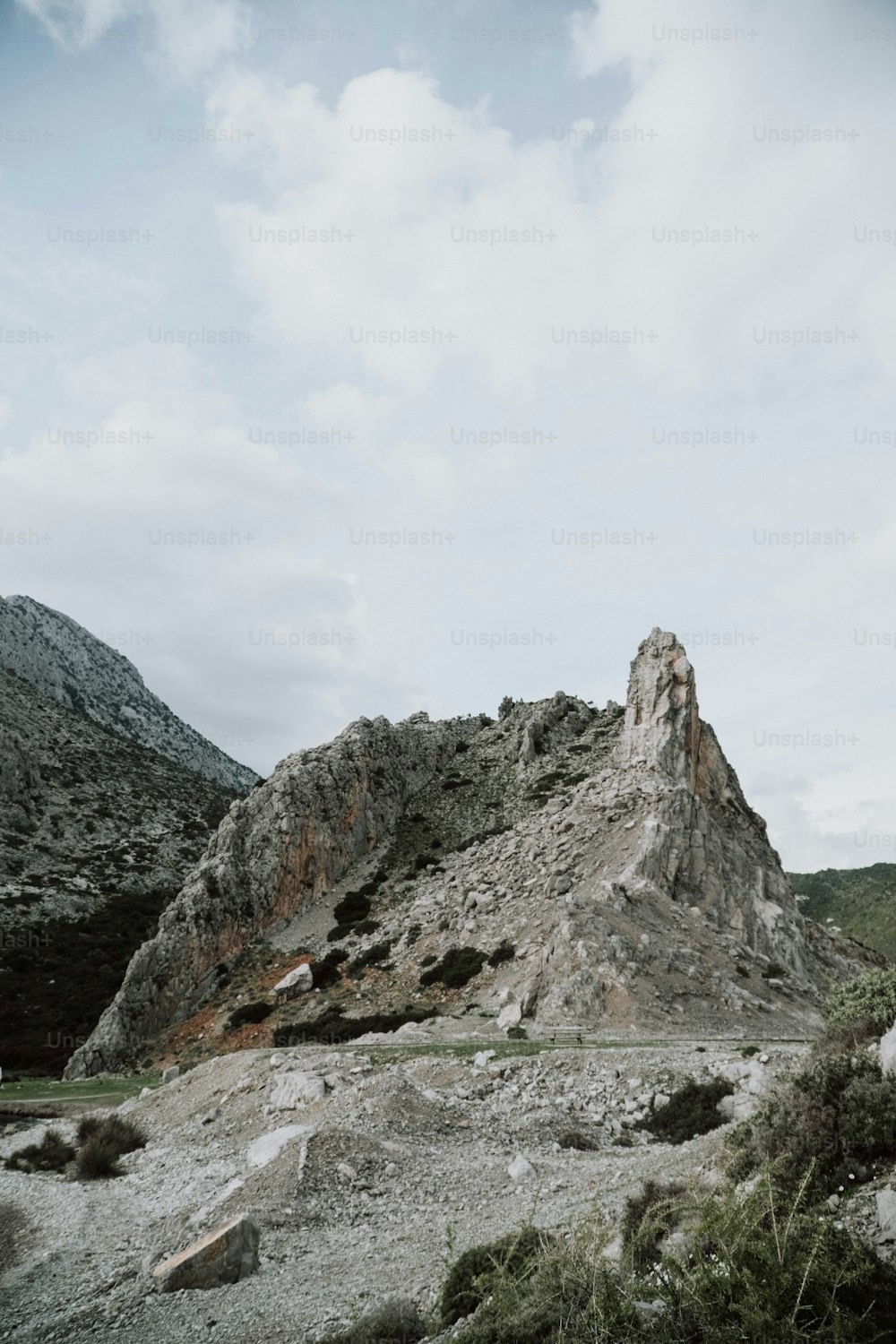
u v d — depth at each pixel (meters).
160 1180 24.66
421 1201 19.14
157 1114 34.00
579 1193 17.39
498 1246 11.64
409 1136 23.83
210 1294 14.68
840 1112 10.87
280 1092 30.02
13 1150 29.98
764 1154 11.09
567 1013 42.50
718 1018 42.62
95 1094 43.62
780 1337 7.05
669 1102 26.41
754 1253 7.88
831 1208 9.38
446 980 53.31
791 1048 30.59
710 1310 7.50
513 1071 30.45
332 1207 18.97
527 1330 8.45
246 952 67.12
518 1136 24.69
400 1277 13.71
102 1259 17.73
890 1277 7.84
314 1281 14.46
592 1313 8.09
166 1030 59.19
